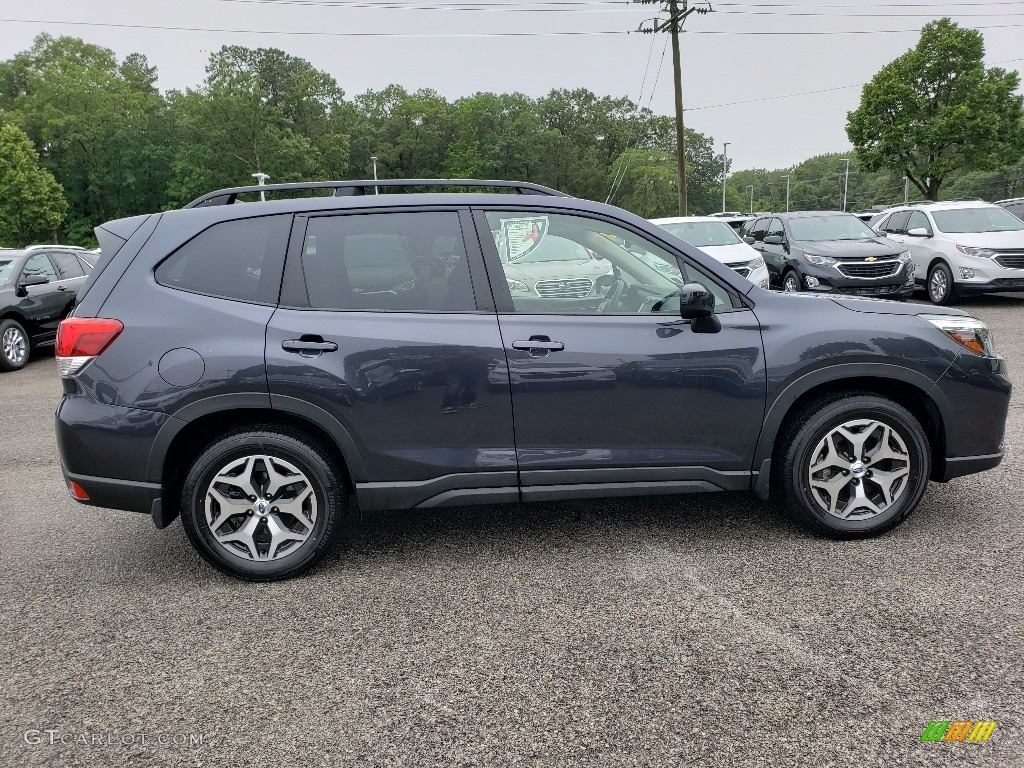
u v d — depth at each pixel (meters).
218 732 2.40
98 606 3.30
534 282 3.52
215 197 3.66
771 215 14.12
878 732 2.29
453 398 3.41
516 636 2.93
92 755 2.30
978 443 3.68
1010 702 2.40
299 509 3.45
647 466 3.54
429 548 3.82
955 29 31.78
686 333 3.50
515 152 94.12
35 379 9.62
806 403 3.65
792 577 3.32
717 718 2.38
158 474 3.33
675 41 27.84
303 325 3.35
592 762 2.20
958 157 32.34
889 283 11.39
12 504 4.76
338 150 76.44
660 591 3.25
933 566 3.36
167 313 3.34
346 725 2.42
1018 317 10.98
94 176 65.12
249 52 79.31
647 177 95.44
